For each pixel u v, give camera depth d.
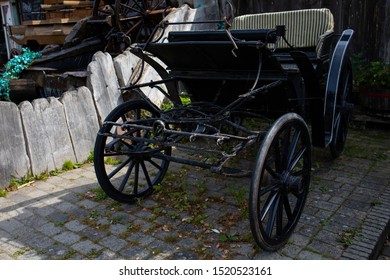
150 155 3.42
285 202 3.00
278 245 2.87
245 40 2.97
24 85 6.11
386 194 3.68
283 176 2.93
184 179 4.12
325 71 4.50
